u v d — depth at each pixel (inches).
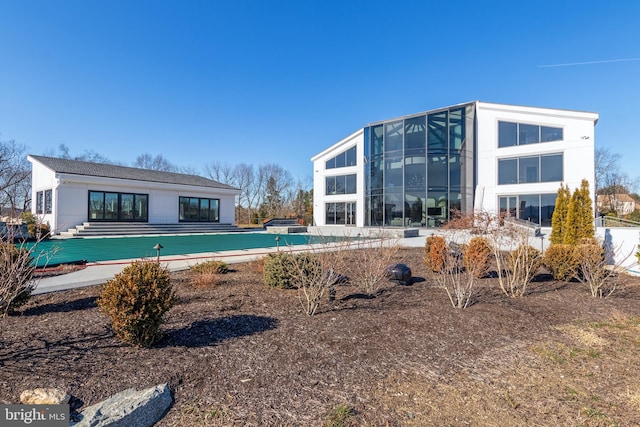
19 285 157.1
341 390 104.4
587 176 775.1
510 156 875.4
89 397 94.5
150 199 895.1
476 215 309.4
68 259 411.5
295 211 1963.6
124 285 127.3
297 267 222.5
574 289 254.4
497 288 253.8
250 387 104.0
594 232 404.2
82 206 775.7
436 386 109.2
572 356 135.6
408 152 938.7
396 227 908.0
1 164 1141.1
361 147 1090.7
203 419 87.9
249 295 220.5
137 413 84.4
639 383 113.8
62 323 154.7
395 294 230.7
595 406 99.1
